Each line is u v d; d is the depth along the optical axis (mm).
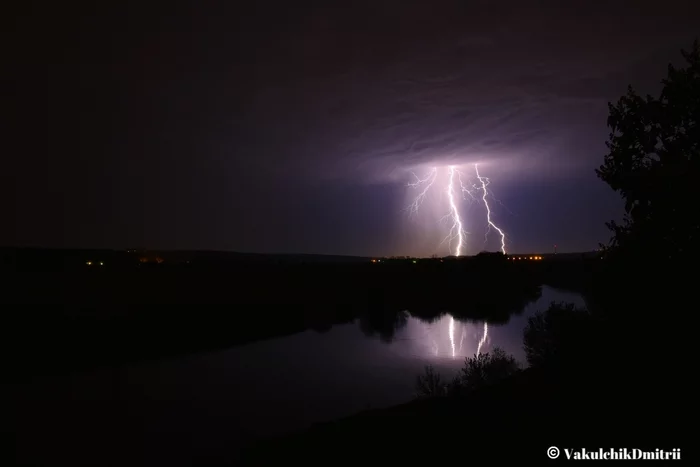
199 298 45281
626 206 4445
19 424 14781
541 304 43438
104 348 27094
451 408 5844
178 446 12445
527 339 12633
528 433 4402
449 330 33750
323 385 19516
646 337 4383
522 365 15031
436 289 53062
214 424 14516
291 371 22578
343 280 59469
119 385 20203
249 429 13859
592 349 5117
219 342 31047
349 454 4793
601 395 4809
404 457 4441
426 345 28094
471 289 51844
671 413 4090
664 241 4215
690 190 3975
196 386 19891
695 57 4387
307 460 4910
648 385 4324
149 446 12539
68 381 20875
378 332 34375
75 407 16797
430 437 4832
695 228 4109
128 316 35125
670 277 4141
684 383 4062
